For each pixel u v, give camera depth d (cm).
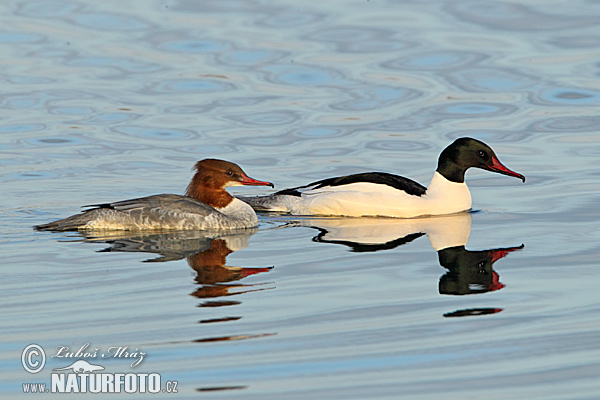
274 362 932
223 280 1191
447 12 3009
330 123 2167
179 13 2995
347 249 1359
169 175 1811
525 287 1170
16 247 1344
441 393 866
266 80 2452
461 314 1070
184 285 1163
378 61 2580
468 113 2234
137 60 2577
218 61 2572
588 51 2634
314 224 1547
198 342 977
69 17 2945
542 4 3077
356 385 881
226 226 1486
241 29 2838
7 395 871
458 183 1633
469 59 2589
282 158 1938
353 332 1012
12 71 2475
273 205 1661
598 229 1452
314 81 2448
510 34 2792
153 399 859
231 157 1936
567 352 958
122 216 1452
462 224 1528
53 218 1530
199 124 2147
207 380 891
